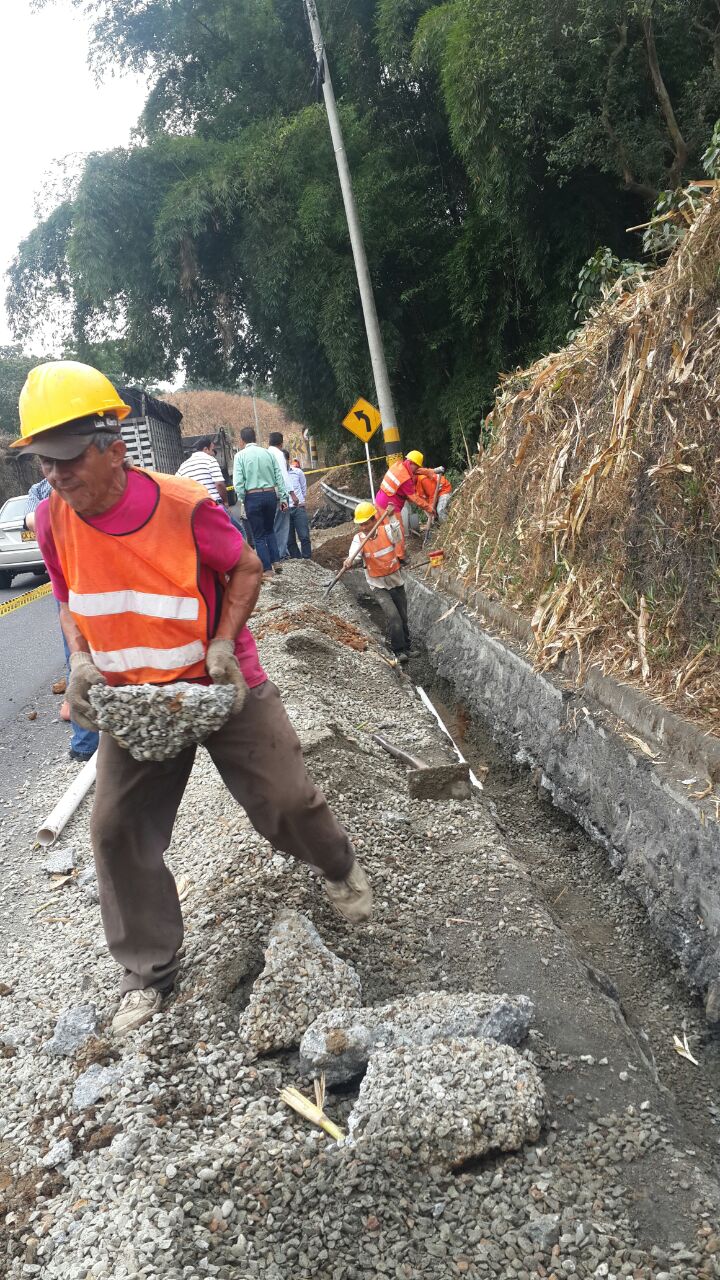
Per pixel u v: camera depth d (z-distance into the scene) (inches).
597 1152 91.0
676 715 156.2
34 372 87.1
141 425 860.6
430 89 588.1
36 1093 104.4
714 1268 77.9
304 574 461.1
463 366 620.4
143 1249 78.4
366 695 272.8
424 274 637.3
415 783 183.9
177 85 777.6
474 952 129.1
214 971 115.5
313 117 637.3
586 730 183.2
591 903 169.6
